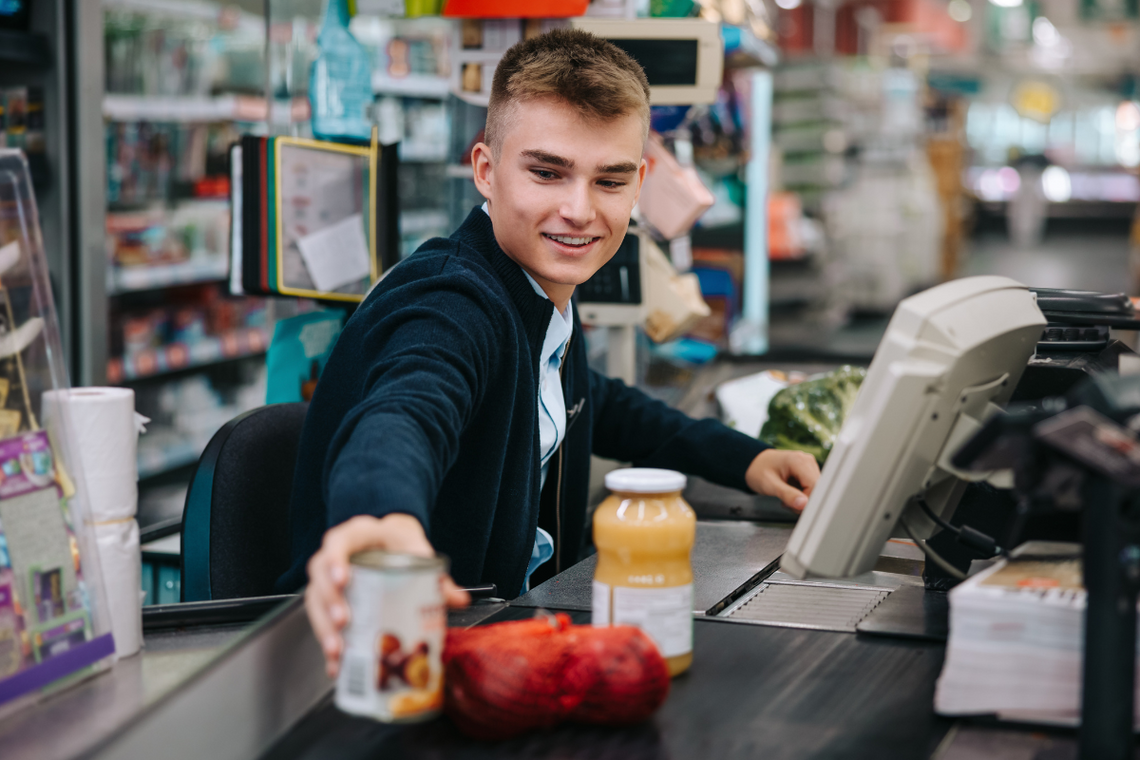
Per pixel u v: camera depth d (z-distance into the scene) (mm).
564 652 974
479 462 1542
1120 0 21500
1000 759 940
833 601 1461
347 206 2436
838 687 1105
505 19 2502
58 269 3402
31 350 1172
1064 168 22781
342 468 1034
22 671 1083
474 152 1661
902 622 1316
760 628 1304
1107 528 880
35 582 1120
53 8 3312
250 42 4750
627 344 2738
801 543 1092
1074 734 989
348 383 1489
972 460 951
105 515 1228
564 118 1450
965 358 1044
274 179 2283
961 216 15383
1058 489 930
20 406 1149
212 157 4730
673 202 2697
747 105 5121
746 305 5332
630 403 2096
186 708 888
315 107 2422
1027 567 1099
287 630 1022
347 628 875
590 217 1496
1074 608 975
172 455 4426
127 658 1238
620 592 1096
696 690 1092
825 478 1075
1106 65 21750
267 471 1862
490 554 1629
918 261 11523
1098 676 900
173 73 4332
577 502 1965
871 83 10984
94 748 805
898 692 1093
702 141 3572
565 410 1846
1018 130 22797
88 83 3379
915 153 11602
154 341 4367
